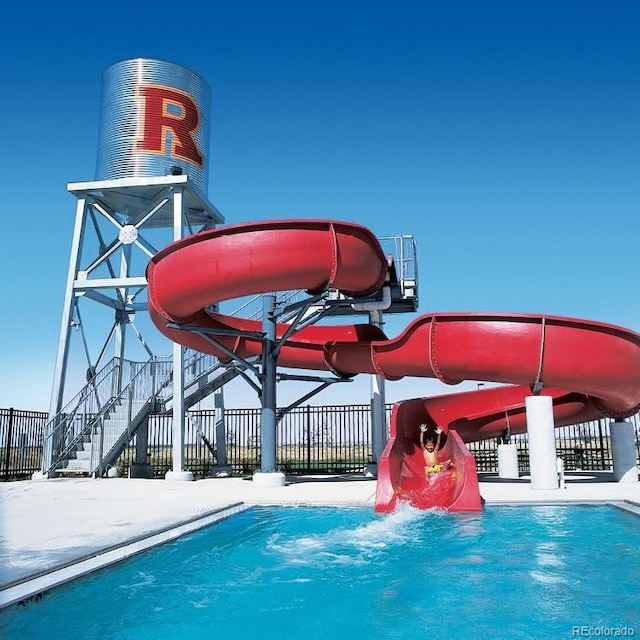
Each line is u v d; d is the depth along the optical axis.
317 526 9.56
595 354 13.11
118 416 19.81
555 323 13.23
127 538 7.45
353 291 15.66
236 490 14.03
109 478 18.34
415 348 14.44
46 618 5.15
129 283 19.59
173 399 18.53
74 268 20.03
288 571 6.84
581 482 15.16
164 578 6.44
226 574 6.68
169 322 15.84
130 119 20.31
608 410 15.69
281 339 16.86
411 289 18.48
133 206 21.66
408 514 10.51
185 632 4.87
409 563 7.19
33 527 8.29
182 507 10.58
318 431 21.14
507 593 5.89
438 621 5.13
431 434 16.25
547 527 9.20
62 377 19.31
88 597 5.71
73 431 19.44
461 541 8.35
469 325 13.67
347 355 16.73
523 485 14.23
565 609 5.37
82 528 8.21
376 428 19.58
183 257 14.42
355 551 7.86
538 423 13.37
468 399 17.06
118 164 20.16
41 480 17.50
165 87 20.66
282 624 5.09
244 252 13.69
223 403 22.73
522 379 13.59
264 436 16.31
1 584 5.29
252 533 8.99
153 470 21.41
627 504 10.55
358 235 14.16
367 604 5.63
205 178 21.45
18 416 18.97
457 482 11.98
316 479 17.84
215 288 14.09
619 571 6.66
